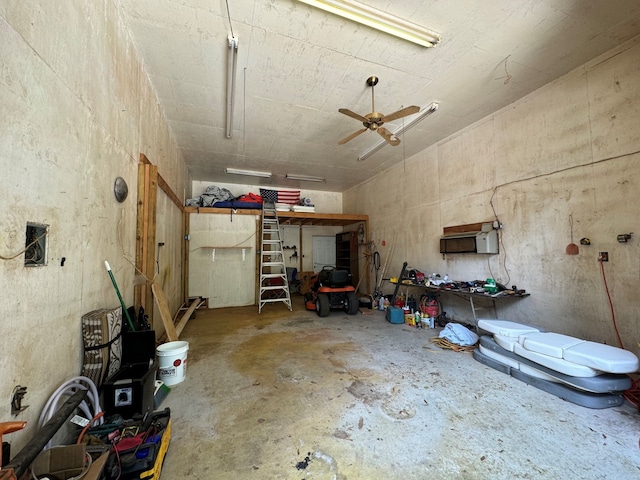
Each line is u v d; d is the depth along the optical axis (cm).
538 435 178
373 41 258
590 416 198
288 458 158
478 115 400
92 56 178
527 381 247
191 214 591
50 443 133
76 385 148
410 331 421
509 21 234
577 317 295
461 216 446
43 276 132
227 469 150
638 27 242
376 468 151
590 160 285
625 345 258
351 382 252
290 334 405
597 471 148
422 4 217
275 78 314
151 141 325
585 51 271
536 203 337
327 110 386
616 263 265
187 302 575
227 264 613
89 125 175
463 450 164
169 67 296
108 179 205
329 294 545
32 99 122
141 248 277
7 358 109
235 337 391
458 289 387
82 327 168
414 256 554
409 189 571
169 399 223
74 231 159
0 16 104
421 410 206
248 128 442
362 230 749
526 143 348
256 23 237
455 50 269
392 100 361
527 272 347
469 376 263
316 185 805
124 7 221
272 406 212
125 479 127
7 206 108
